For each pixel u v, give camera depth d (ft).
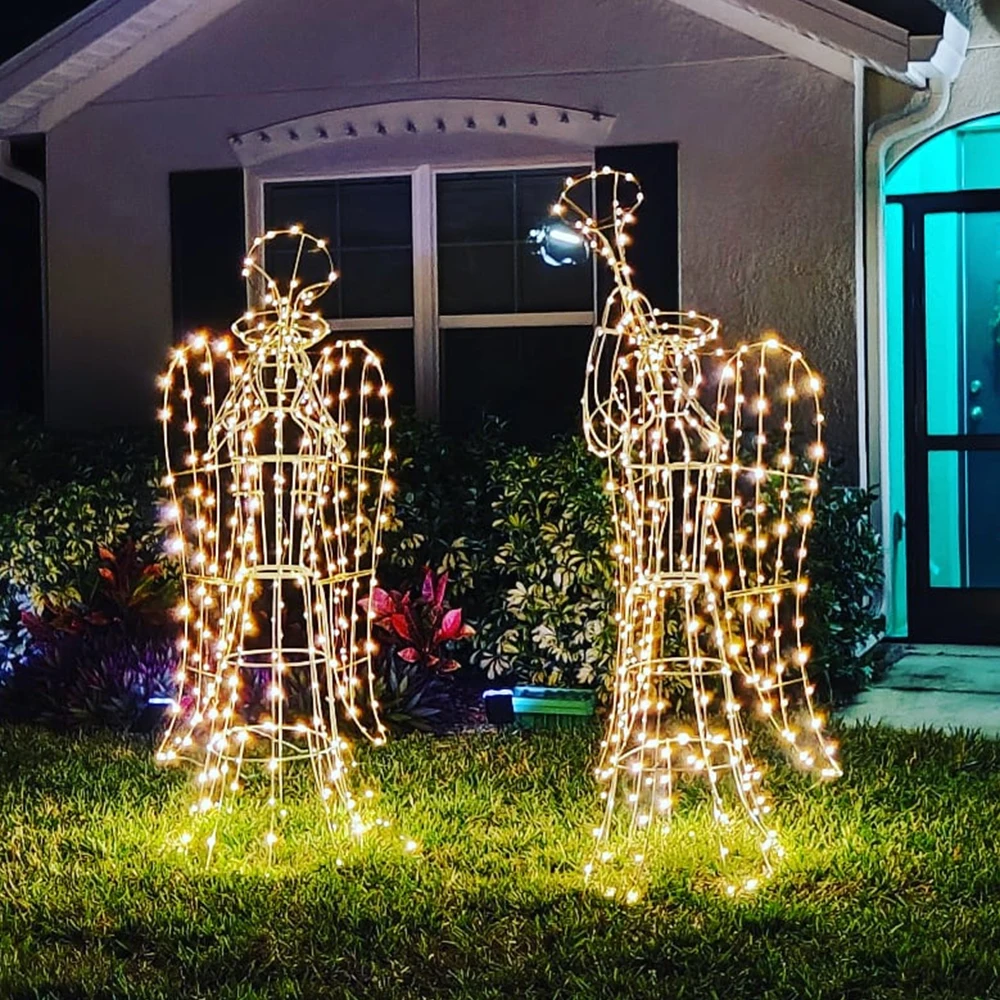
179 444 26.21
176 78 28.86
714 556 21.98
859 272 26.35
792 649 22.18
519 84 27.35
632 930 14.21
